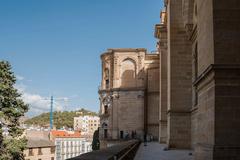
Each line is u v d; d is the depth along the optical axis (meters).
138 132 78.81
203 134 16.97
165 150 33.94
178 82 35.56
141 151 32.47
